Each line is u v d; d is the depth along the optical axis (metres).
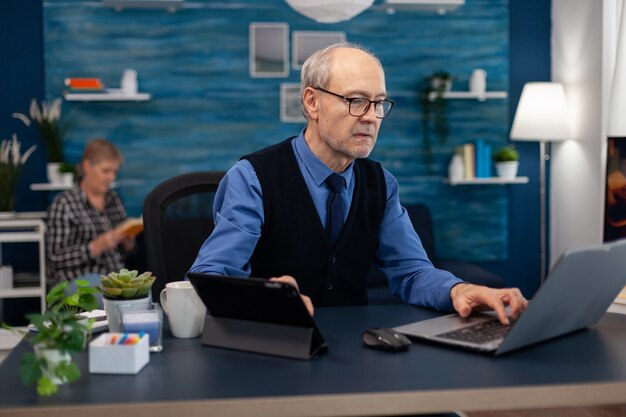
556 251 5.58
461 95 5.25
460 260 5.44
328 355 1.42
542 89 5.09
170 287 1.59
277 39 5.22
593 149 5.03
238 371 1.32
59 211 4.14
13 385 1.26
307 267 2.00
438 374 1.28
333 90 1.88
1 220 4.62
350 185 2.06
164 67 5.14
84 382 1.27
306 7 2.86
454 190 5.45
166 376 1.30
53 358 1.25
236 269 1.84
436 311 1.82
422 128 5.39
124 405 1.15
